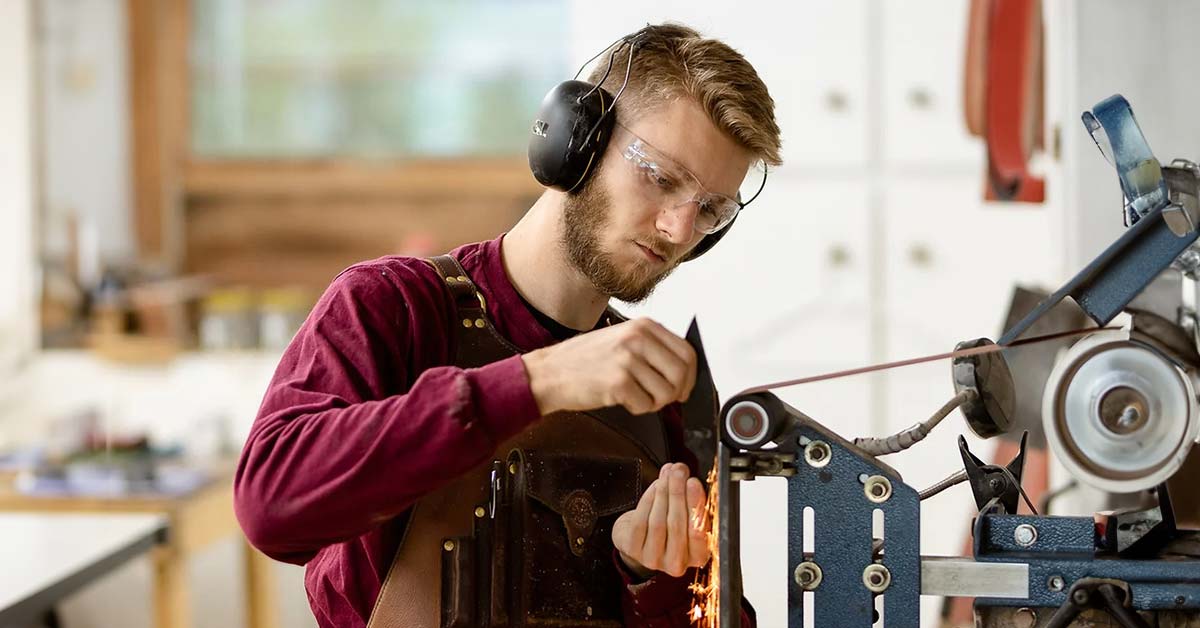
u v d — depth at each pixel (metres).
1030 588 1.01
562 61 3.88
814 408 2.83
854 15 2.77
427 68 3.91
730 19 2.81
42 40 3.87
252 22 3.93
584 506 1.28
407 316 1.25
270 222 4.00
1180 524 1.07
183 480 2.89
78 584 2.22
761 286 2.83
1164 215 0.99
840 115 2.79
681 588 1.27
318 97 3.95
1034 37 2.26
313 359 1.18
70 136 3.92
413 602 1.24
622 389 0.99
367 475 1.01
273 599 3.26
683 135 1.19
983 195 2.53
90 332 3.88
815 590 1.04
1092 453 1.00
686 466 1.22
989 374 1.08
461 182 3.93
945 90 2.76
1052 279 2.09
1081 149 1.95
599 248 1.24
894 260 2.80
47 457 3.02
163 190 3.97
